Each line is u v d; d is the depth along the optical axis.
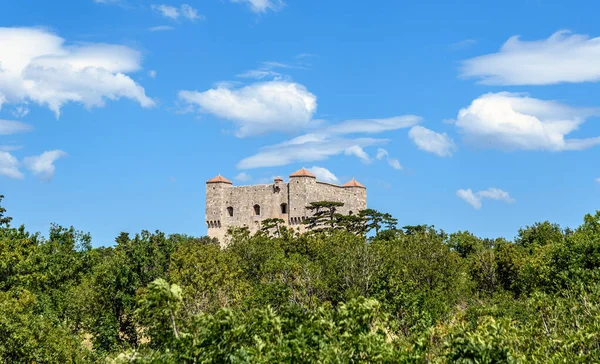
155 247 62.75
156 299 21.91
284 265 65.19
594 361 24.16
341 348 21.91
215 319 21.30
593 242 49.06
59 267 67.31
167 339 23.23
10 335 40.47
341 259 66.56
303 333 22.41
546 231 105.75
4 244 57.53
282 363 20.75
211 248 73.94
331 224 131.00
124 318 60.53
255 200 147.50
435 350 25.33
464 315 33.88
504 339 23.73
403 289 48.69
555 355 24.78
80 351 48.59
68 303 59.88
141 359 22.69
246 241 88.31
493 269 80.44
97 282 60.12
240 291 59.34
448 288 64.06
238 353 20.33
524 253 83.19
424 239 74.00
